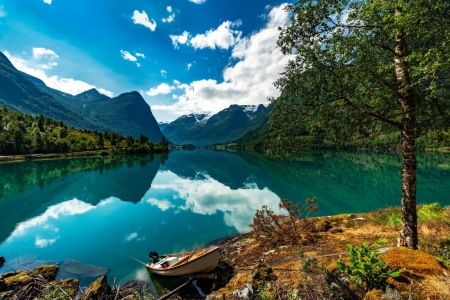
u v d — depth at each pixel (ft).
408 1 20.68
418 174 156.97
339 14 25.66
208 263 39.50
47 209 99.71
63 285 38.99
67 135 555.28
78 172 211.82
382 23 23.39
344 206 95.20
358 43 24.88
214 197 120.67
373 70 27.25
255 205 103.71
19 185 148.46
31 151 392.27
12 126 409.28
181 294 36.68
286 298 24.53
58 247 62.90
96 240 67.31
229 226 77.87
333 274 21.93
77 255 57.82
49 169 230.89
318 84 27.27
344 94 27.99
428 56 20.07
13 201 111.55
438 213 47.83
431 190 114.42
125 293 39.32
